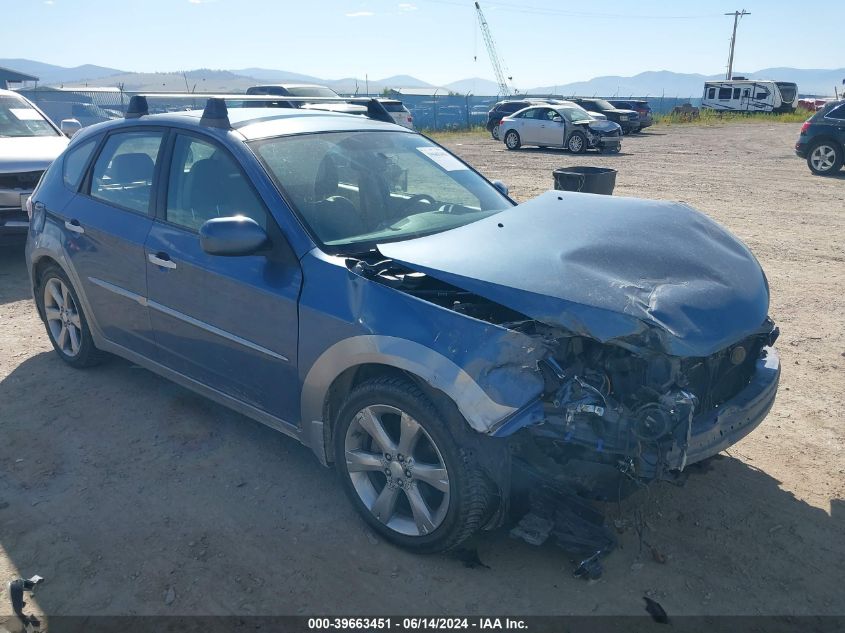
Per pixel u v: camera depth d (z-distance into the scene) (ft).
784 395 15.76
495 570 10.31
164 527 11.21
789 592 9.89
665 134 101.71
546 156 70.69
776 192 43.78
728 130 107.65
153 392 15.74
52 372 16.72
